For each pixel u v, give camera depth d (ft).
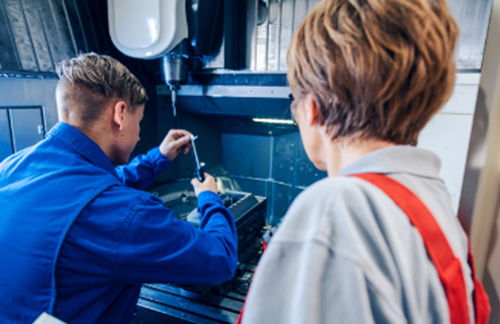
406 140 1.21
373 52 1.00
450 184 2.65
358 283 0.88
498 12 2.12
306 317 0.90
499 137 2.23
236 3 4.07
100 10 4.59
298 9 3.78
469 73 2.63
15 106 3.68
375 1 1.03
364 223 0.96
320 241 0.96
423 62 1.00
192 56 4.06
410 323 0.93
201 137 5.93
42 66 3.90
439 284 0.97
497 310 2.24
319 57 1.11
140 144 5.02
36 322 1.82
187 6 3.68
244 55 4.25
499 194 2.22
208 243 2.36
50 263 1.96
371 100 1.05
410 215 1.01
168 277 2.17
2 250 2.00
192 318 3.53
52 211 2.03
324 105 1.18
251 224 4.68
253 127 5.56
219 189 6.18
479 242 2.38
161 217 2.18
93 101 2.40
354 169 1.15
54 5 3.97
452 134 2.61
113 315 2.39
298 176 5.54
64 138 2.36
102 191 2.12
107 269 2.07
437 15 1.09
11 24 3.55
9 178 2.28
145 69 4.90
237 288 3.94
